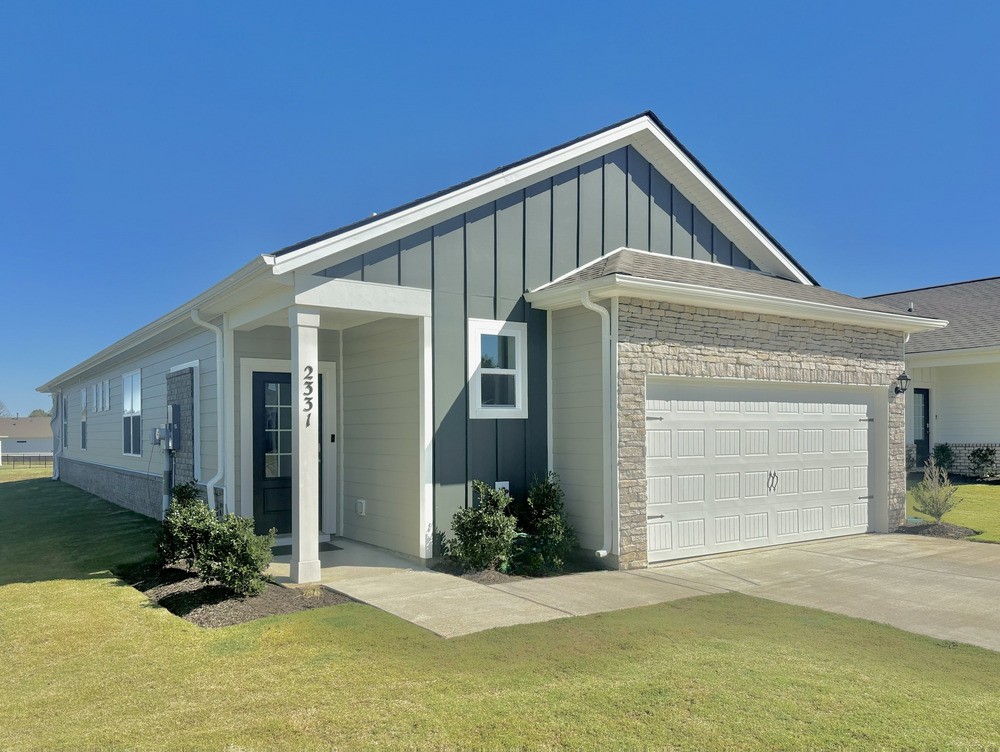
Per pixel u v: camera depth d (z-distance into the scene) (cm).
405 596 679
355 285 782
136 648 539
